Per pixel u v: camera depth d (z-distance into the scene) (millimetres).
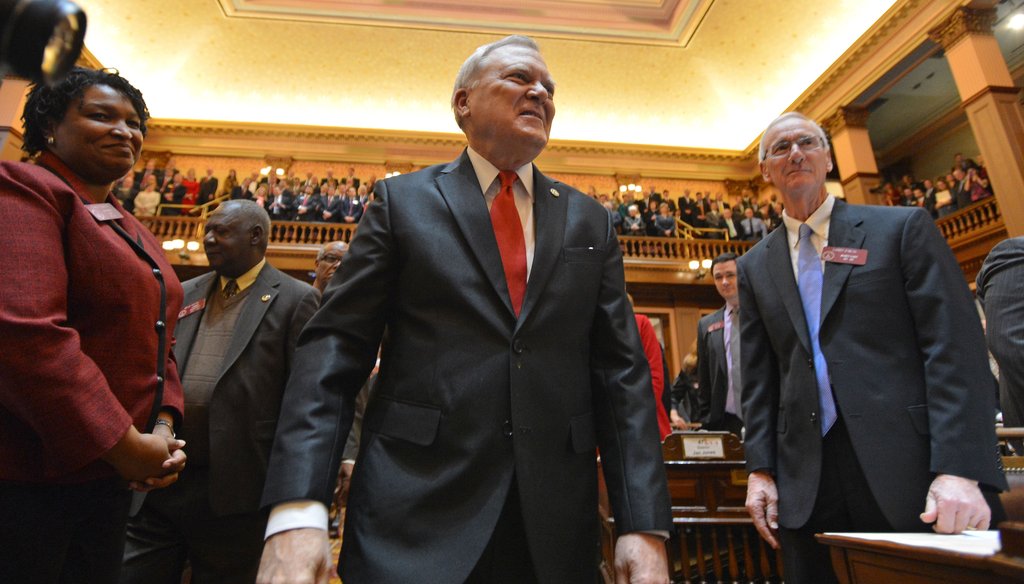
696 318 12484
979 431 1227
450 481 895
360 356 1015
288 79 13305
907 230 1490
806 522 1403
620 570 913
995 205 9406
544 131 1156
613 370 1092
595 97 14055
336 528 4250
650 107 14320
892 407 1358
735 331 3066
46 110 1207
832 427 1442
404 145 13586
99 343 1100
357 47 12977
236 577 1746
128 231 1285
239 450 1767
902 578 851
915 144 14430
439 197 1110
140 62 12320
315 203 11594
